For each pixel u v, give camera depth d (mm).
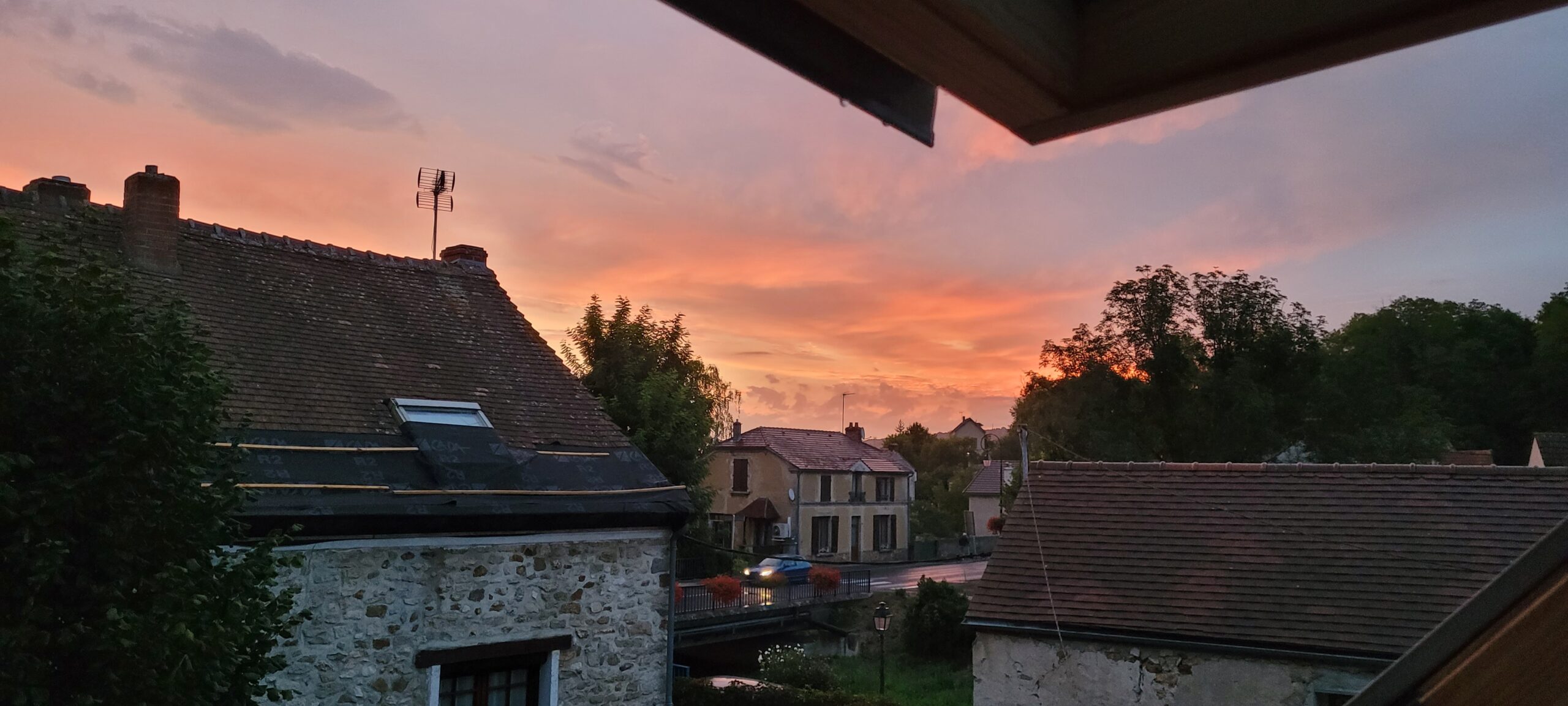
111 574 4957
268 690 6074
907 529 48406
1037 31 1280
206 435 5605
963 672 22297
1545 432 32188
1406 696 1120
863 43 1215
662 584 11148
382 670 8812
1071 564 11023
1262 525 10984
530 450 11250
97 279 5367
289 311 11578
